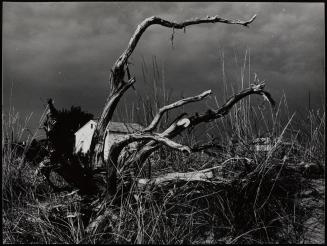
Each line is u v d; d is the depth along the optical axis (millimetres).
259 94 3771
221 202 3188
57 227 3098
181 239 2869
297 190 3455
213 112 3678
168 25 3682
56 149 3334
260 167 3426
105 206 3152
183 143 4203
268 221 3072
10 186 3615
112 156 3252
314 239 2867
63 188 3621
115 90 3494
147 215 3096
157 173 3922
